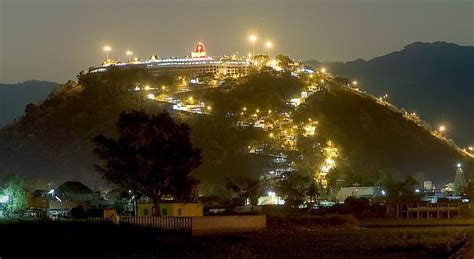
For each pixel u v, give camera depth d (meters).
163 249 92.50
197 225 133.25
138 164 149.38
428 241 115.44
